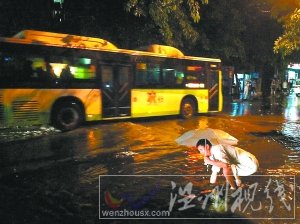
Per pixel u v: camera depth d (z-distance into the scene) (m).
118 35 16.22
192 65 15.12
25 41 10.27
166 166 7.44
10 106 10.02
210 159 5.63
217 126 13.23
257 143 10.13
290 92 41.25
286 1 10.83
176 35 16.25
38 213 4.96
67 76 11.16
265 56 25.77
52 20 16.64
